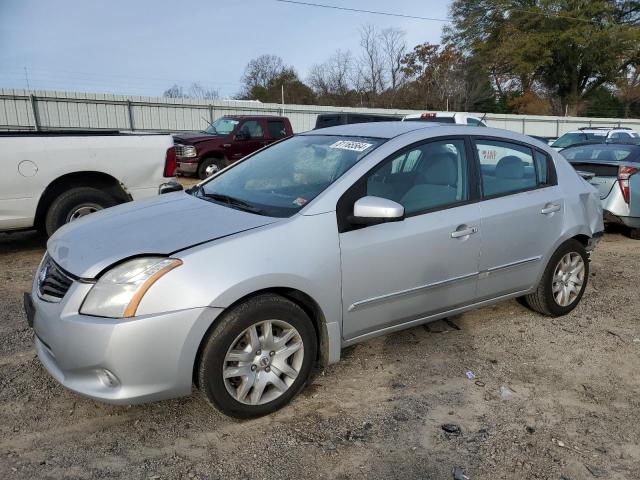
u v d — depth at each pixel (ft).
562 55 140.77
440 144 13.00
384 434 10.14
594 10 133.80
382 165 11.89
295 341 10.65
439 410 10.98
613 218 25.81
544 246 14.71
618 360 13.35
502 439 10.04
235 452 9.56
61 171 20.74
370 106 127.75
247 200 11.94
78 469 9.03
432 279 12.39
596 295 18.04
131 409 10.78
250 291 9.81
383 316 11.92
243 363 10.09
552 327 15.25
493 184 13.74
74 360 9.30
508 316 15.96
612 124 116.67
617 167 25.71
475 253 13.04
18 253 22.24
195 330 9.35
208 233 10.21
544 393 11.74
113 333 8.99
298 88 150.20
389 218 10.69
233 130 50.11
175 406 10.94
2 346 13.29
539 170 14.97
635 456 9.64
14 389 11.34
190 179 48.70
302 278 10.39
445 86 128.47
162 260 9.43
